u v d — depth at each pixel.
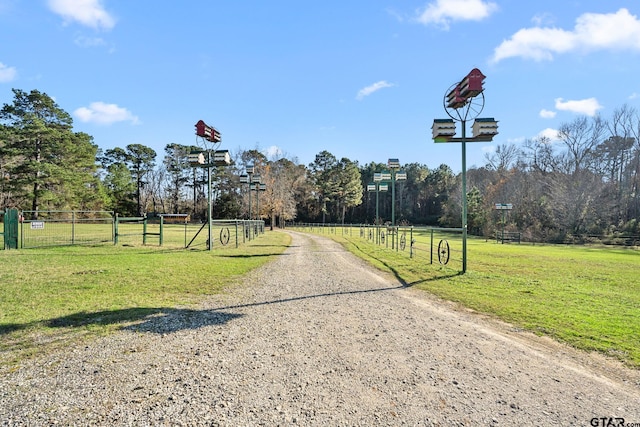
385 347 4.14
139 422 2.52
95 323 4.84
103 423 2.51
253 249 16.61
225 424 2.52
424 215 75.88
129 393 2.95
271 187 46.88
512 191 46.75
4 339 4.18
